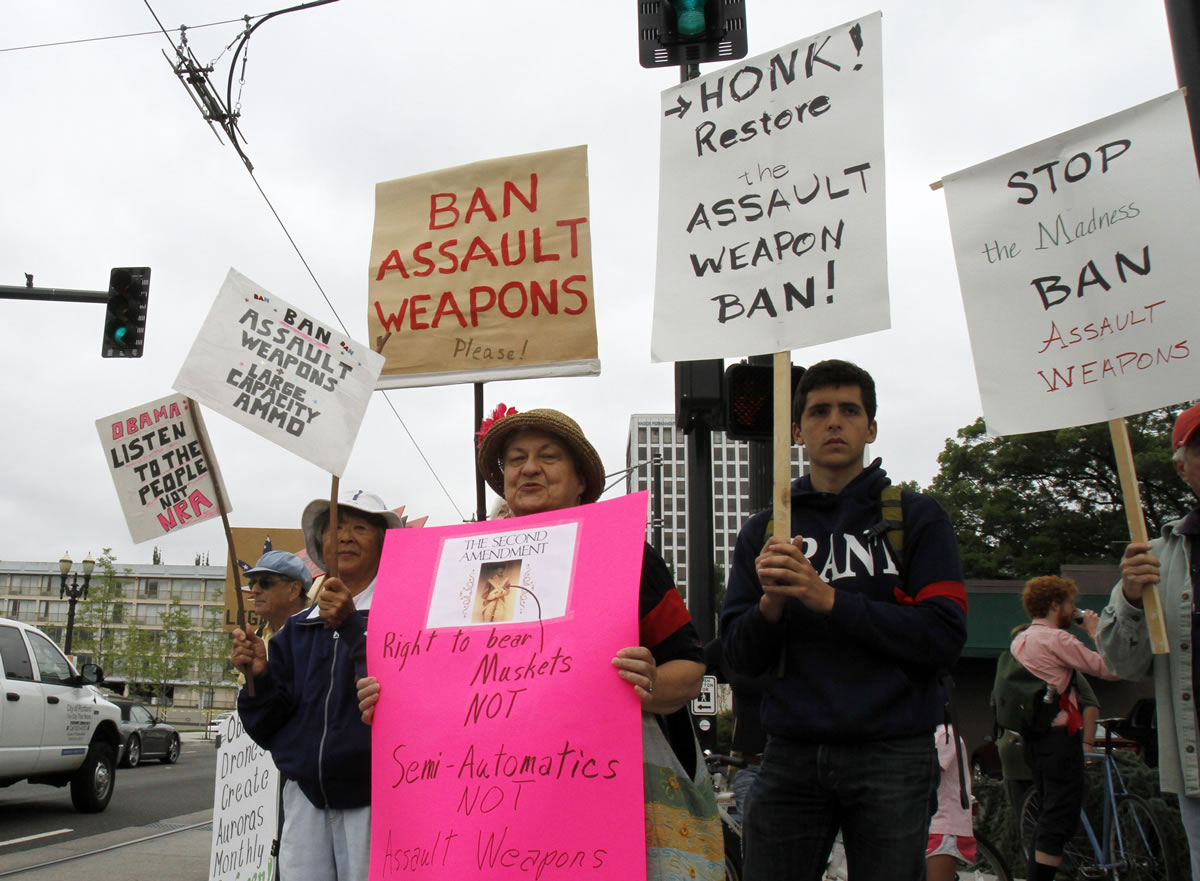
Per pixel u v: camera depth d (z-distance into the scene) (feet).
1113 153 8.87
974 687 52.31
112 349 33.94
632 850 6.36
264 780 12.76
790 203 8.61
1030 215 9.16
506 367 12.14
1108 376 8.57
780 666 7.80
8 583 286.25
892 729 7.35
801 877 7.74
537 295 12.22
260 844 12.54
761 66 9.04
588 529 7.30
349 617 8.47
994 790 22.62
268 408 8.95
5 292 33.88
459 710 7.11
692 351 8.61
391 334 12.62
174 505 11.17
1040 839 15.79
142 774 53.01
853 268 8.20
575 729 6.69
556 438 8.18
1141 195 8.69
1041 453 80.12
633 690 6.62
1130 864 16.40
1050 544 77.56
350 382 9.20
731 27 16.34
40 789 41.65
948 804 13.61
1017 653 16.37
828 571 7.90
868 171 8.37
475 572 7.54
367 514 10.44
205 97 26.25
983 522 82.74
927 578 7.59
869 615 7.22
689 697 7.02
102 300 34.63
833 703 7.46
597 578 7.05
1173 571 9.09
